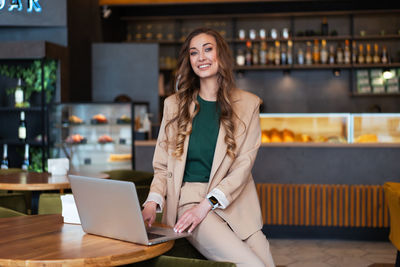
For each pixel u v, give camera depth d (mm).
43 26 6574
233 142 2139
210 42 2201
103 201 1714
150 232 1867
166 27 8875
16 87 6309
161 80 8289
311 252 4641
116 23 8625
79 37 7047
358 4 8367
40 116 6480
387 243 5062
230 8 8562
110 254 1527
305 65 8305
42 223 2033
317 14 8414
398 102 8570
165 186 2227
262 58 8406
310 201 5230
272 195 5270
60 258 1477
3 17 6469
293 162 5238
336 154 5180
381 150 5125
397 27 8492
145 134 5859
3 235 1803
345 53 8273
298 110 8758
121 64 7672
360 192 5156
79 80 7070
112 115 5910
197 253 2244
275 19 8656
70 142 5941
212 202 2025
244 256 1947
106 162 5918
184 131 2182
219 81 2234
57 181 3707
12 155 6527
